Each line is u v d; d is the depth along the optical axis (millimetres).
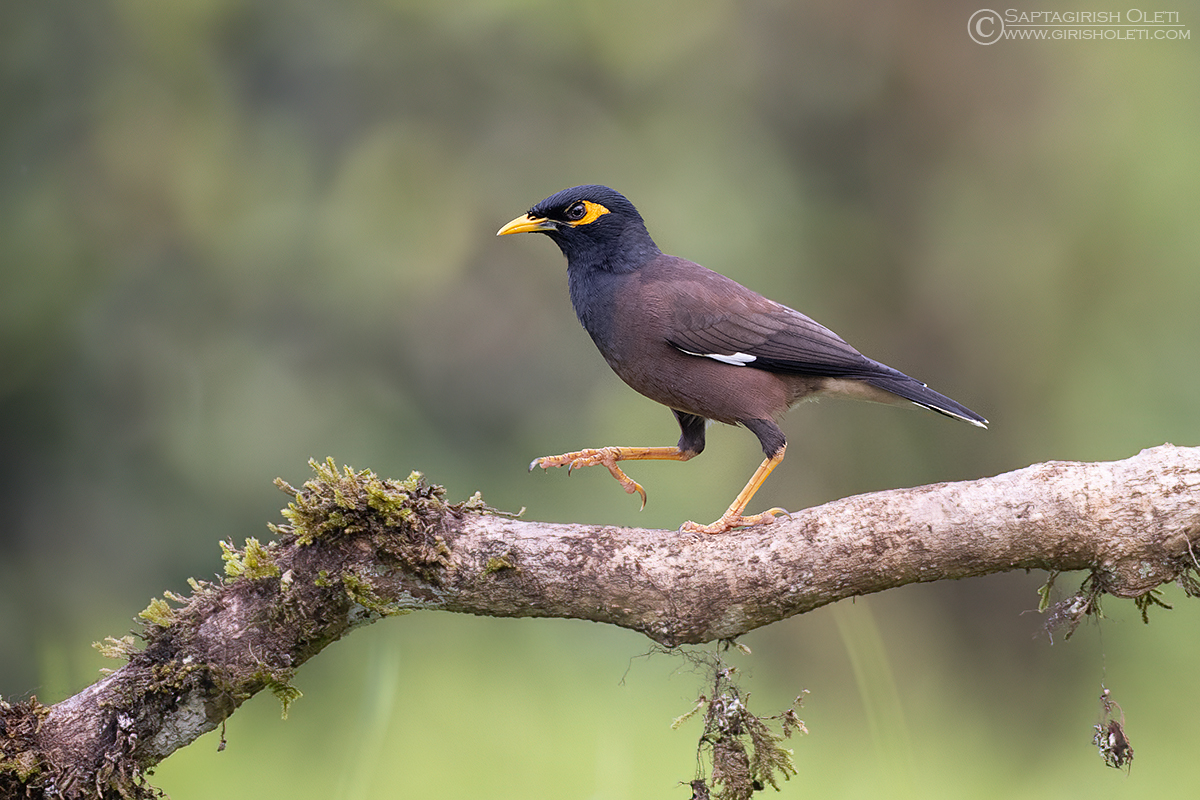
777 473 15094
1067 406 14742
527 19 14250
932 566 5801
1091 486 5715
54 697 11945
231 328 13352
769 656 14508
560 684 13070
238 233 13328
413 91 14195
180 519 13047
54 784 5480
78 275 12891
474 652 13703
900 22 15258
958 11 15258
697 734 11445
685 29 14977
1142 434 14172
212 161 13289
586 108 14836
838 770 11227
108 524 12977
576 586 5762
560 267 14500
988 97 15250
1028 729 13281
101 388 13031
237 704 5719
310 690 12953
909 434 15203
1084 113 15039
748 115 15258
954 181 15352
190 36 13258
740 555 5770
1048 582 6207
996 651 14555
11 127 12867
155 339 13141
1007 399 15109
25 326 12648
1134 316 14578
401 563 5691
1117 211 14695
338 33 13820
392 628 13664
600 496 14641
